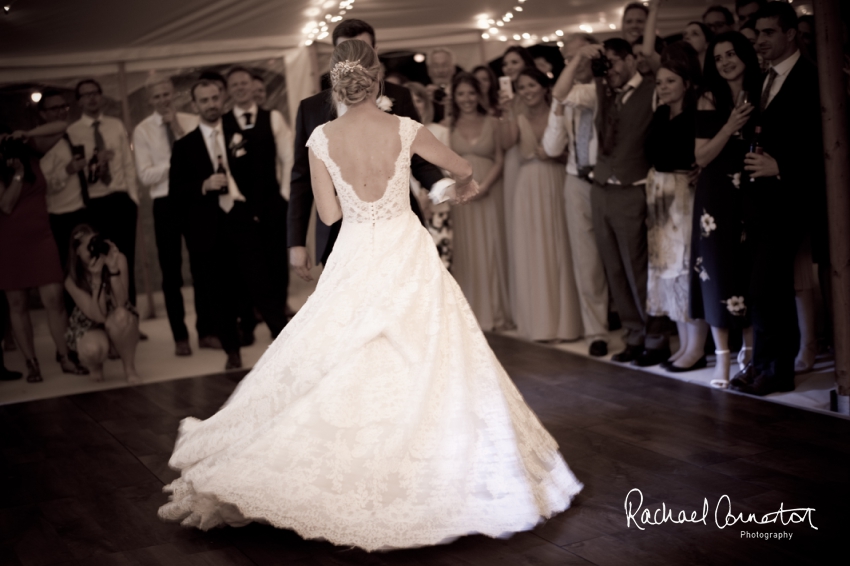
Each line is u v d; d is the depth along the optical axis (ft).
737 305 12.85
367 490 8.26
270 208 18.42
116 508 10.04
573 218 16.40
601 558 7.95
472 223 19.10
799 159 12.03
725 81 12.84
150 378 17.20
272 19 19.07
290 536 8.86
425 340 8.79
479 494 8.45
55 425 14.07
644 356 15.06
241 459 8.46
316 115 10.82
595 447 11.03
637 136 14.67
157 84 20.97
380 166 9.16
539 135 17.35
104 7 16.19
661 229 14.37
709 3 18.78
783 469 9.82
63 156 20.83
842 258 11.48
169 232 19.38
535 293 17.61
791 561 7.70
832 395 11.83
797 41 12.05
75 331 17.30
